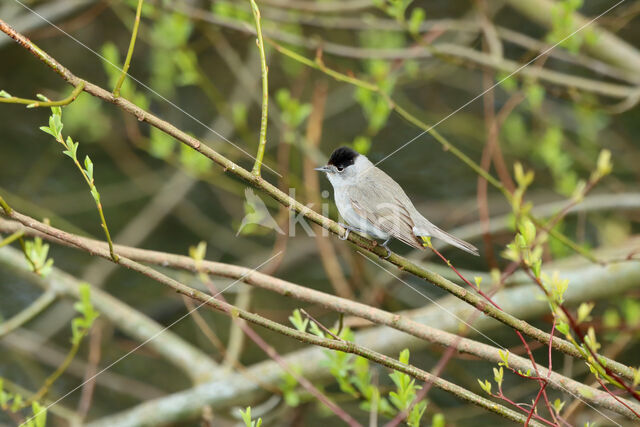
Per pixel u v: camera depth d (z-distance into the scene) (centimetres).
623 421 938
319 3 1210
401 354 616
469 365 1233
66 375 1309
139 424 1002
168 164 1595
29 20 1245
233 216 1512
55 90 1577
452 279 1045
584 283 998
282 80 1617
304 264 1448
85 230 1505
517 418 538
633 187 1472
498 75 1131
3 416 1042
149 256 739
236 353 1059
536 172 1520
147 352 1126
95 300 1065
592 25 1202
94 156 1564
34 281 1066
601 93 1110
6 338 1288
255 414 1000
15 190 1470
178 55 1128
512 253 512
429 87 1541
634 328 970
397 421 621
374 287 1139
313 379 975
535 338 550
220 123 1459
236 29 1122
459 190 1483
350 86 1528
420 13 973
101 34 1614
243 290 1103
